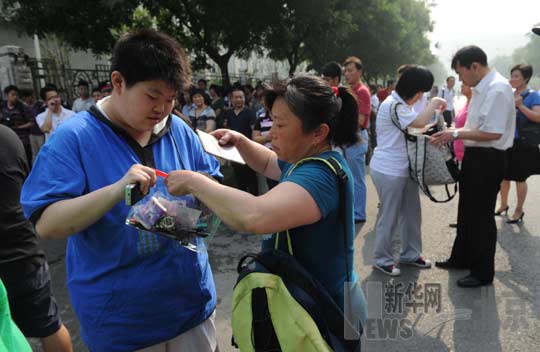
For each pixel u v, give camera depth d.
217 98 8.07
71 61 13.59
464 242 3.34
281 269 1.25
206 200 1.15
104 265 1.37
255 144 1.76
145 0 9.50
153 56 1.24
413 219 3.45
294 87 1.28
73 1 7.51
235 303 1.28
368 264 3.61
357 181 4.61
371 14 16.39
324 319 1.23
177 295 1.45
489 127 2.84
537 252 3.70
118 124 1.40
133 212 1.24
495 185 2.99
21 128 6.84
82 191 1.31
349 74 4.40
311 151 1.35
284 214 1.12
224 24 10.12
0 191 1.74
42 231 1.26
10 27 10.70
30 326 1.88
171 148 1.57
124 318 1.38
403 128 3.10
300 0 10.39
